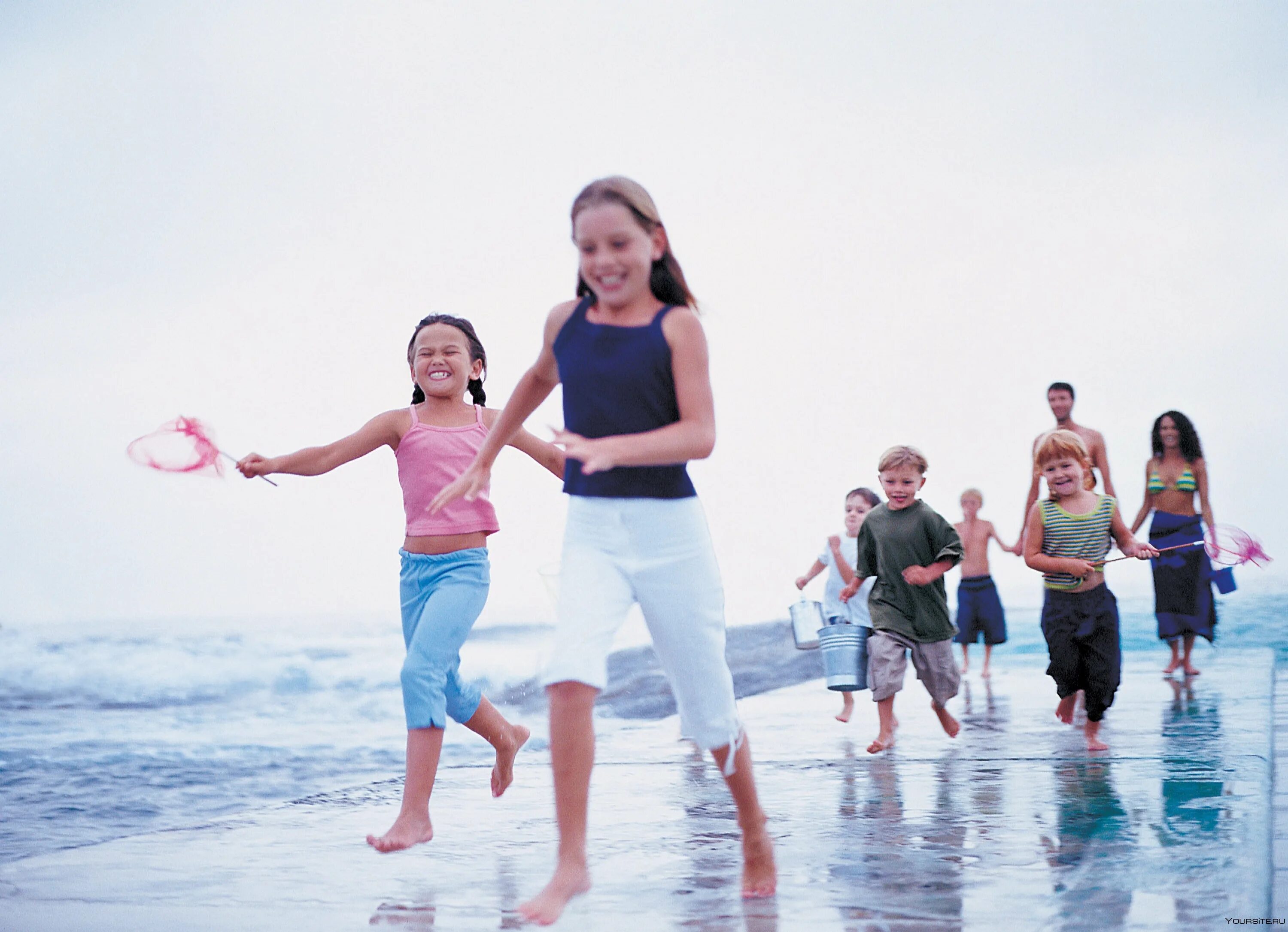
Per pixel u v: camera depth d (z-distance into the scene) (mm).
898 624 5859
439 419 4082
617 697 9703
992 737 5906
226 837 3816
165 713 11875
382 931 2613
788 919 2570
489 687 13062
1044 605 5457
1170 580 8648
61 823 5203
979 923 2475
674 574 2686
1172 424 8719
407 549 4012
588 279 2742
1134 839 3260
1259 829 3311
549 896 2459
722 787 4602
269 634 25672
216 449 3619
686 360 2695
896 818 3775
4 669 17812
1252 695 7039
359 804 4449
